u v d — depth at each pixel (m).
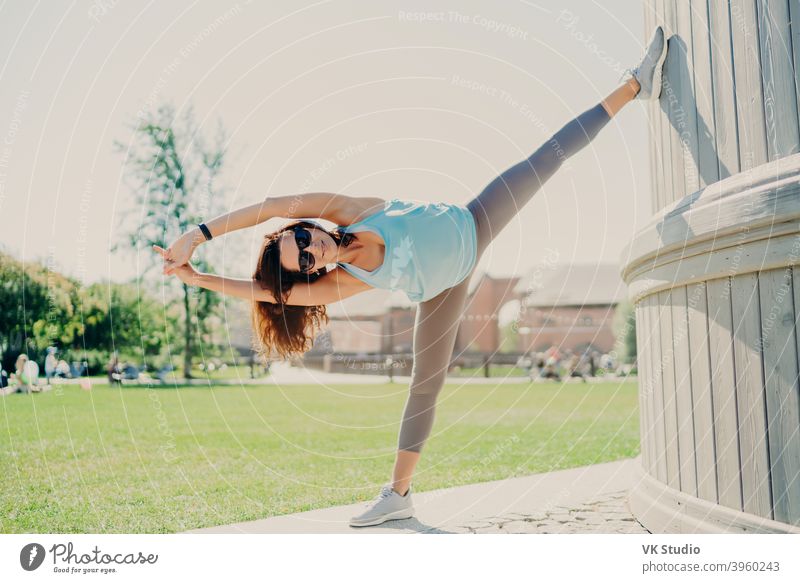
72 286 12.95
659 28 3.05
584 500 3.44
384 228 2.96
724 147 2.50
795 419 2.12
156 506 3.37
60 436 6.04
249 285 2.94
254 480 4.12
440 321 3.19
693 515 2.52
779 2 2.26
